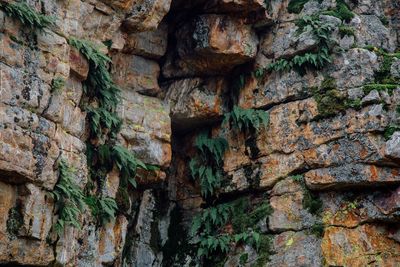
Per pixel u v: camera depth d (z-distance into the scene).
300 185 12.70
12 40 9.48
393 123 11.92
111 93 11.98
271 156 13.23
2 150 8.99
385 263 11.57
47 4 10.34
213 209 13.66
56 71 10.09
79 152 10.73
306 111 12.93
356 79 12.62
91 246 11.19
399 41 13.69
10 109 9.24
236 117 13.55
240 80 13.98
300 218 12.51
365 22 13.50
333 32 13.16
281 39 13.69
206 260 13.48
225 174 13.89
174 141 14.88
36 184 9.58
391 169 11.79
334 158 12.27
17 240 9.35
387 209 11.73
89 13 11.30
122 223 12.07
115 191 11.84
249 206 13.46
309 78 13.15
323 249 11.92
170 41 14.23
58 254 10.02
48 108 9.91
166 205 14.48
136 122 12.70
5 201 9.30
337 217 12.15
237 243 13.02
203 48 13.48
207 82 14.18
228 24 13.59
